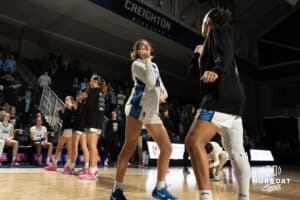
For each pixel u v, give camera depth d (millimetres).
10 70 9359
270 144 17000
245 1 17281
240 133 1714
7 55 9727
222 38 1591
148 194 2977
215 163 5020
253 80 18859
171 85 17297
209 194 1505
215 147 5105
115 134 8133
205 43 1710
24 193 2732
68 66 12867
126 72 15742
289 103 18672
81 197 2609
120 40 13641
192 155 1560
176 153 9180
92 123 4195
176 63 15805
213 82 1601
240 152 1704
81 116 4715
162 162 2473
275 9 18453
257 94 19031
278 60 18547
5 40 11570
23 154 6730
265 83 19031
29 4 10984
